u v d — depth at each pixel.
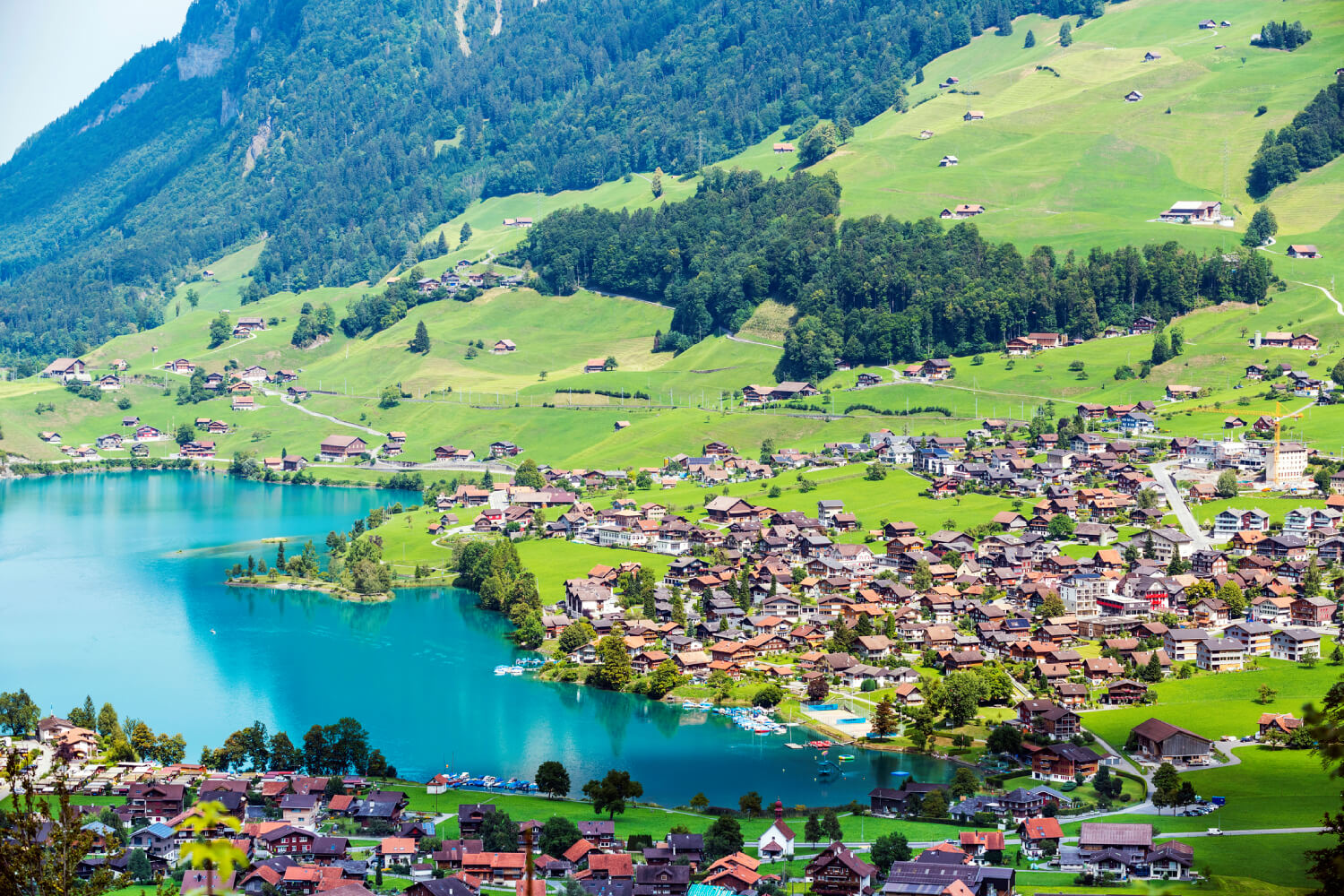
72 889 67.81
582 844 169.00
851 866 156.00
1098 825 165.38
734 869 158.88
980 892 153.75
